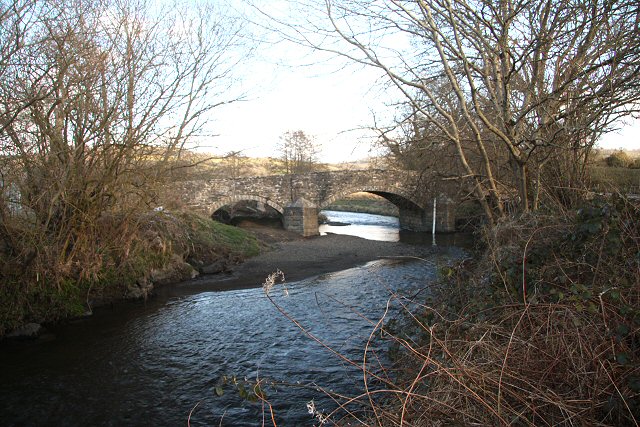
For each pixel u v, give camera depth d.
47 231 10.72
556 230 4.88
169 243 15.34
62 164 10.15
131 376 7.73
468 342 3.62
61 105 9.66
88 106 10.09
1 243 10.02
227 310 11.65
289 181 29.55
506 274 4.62
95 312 11.59
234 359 8.23
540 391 2.92
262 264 19.09
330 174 30.28
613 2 5.24
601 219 4.11
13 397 7.06
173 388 7.21
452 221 31.44
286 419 5.93
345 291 13.35
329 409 6.04
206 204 25.77
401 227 36.00
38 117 9.41
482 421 2.96
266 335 9.44
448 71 6.34
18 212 10.17
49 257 10.28
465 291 5.87
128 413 6.50
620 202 4.32
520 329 3.67
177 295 13.51
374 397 5.63
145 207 12.68
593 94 5.59
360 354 7.79
